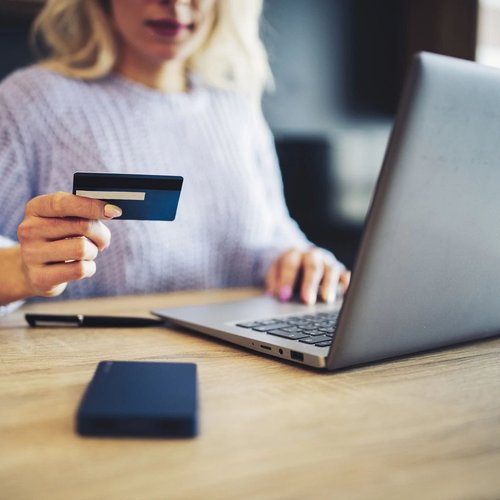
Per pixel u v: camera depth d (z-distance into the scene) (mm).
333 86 2189
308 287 843
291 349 514
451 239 474
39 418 385
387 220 426
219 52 1430
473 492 286
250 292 1009
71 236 630
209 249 1274
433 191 440
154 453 330
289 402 419
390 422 380
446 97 415
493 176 472
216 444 344
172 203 567
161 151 1245
